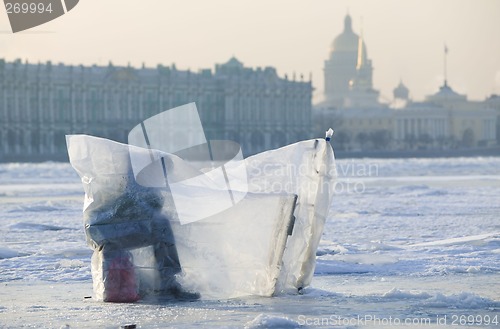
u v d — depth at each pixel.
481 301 37.62
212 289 38.50
